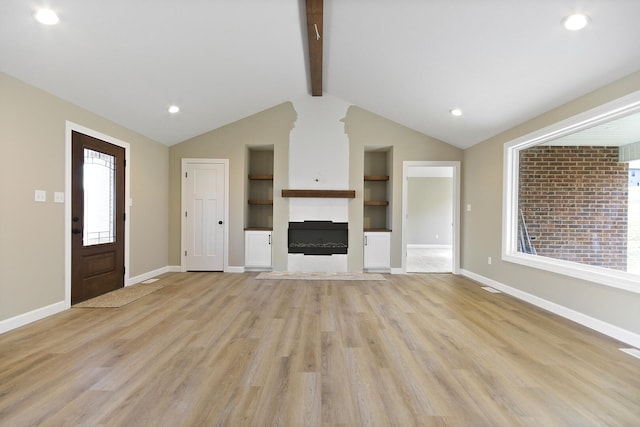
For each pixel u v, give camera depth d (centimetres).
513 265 431
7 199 289
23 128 304
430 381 209
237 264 578
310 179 588
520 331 299
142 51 328
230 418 170
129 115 436
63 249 351
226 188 577
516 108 391
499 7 258
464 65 351
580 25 246
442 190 1031
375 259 590
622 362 237
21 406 178
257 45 379
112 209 436
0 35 254
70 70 316
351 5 308
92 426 162
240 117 573
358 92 520
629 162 311
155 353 247
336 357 243
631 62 261
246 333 289
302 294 429
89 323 312
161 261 559
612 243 318
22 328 296
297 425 165
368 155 653
